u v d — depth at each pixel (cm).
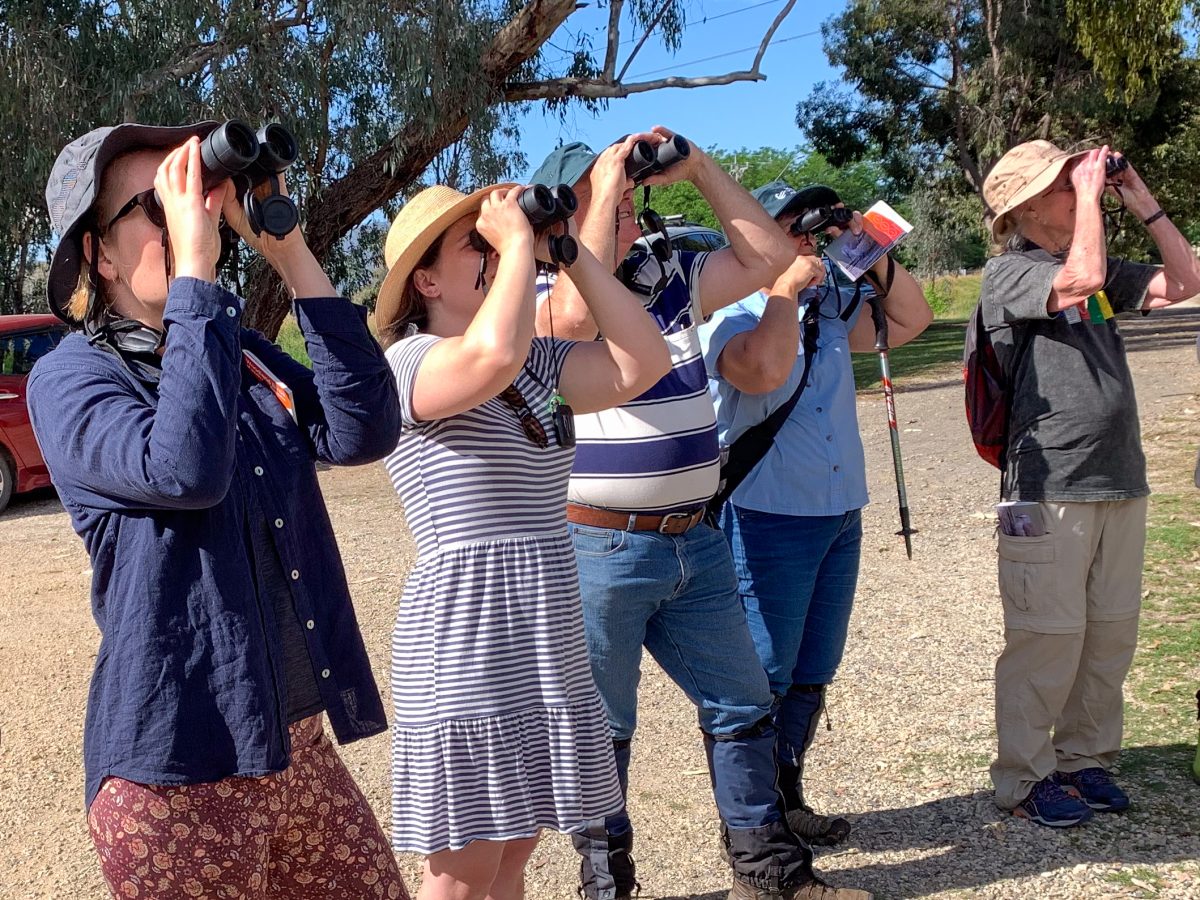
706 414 286
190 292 168
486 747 215
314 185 1444
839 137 3500
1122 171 335
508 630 218
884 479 909
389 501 1009
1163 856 320
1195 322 2359
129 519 174
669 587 285
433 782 215
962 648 504
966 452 1000
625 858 312
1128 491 332
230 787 177
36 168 1259
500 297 209
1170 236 336
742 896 302
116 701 173
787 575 322
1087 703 349
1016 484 338
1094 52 1673
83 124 1290
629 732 301
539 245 229
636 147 269
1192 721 402
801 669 343
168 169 172
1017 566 338
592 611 285
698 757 421
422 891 227
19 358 1082
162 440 162
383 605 657
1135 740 393
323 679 193
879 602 580
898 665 489
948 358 1941
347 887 204
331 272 1620
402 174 1448
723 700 296
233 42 1291
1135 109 2844
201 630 174
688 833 363
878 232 326
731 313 322
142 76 1259
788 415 316
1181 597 527
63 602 708
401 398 219
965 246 4378
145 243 180
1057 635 334
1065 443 329
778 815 302
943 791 371
